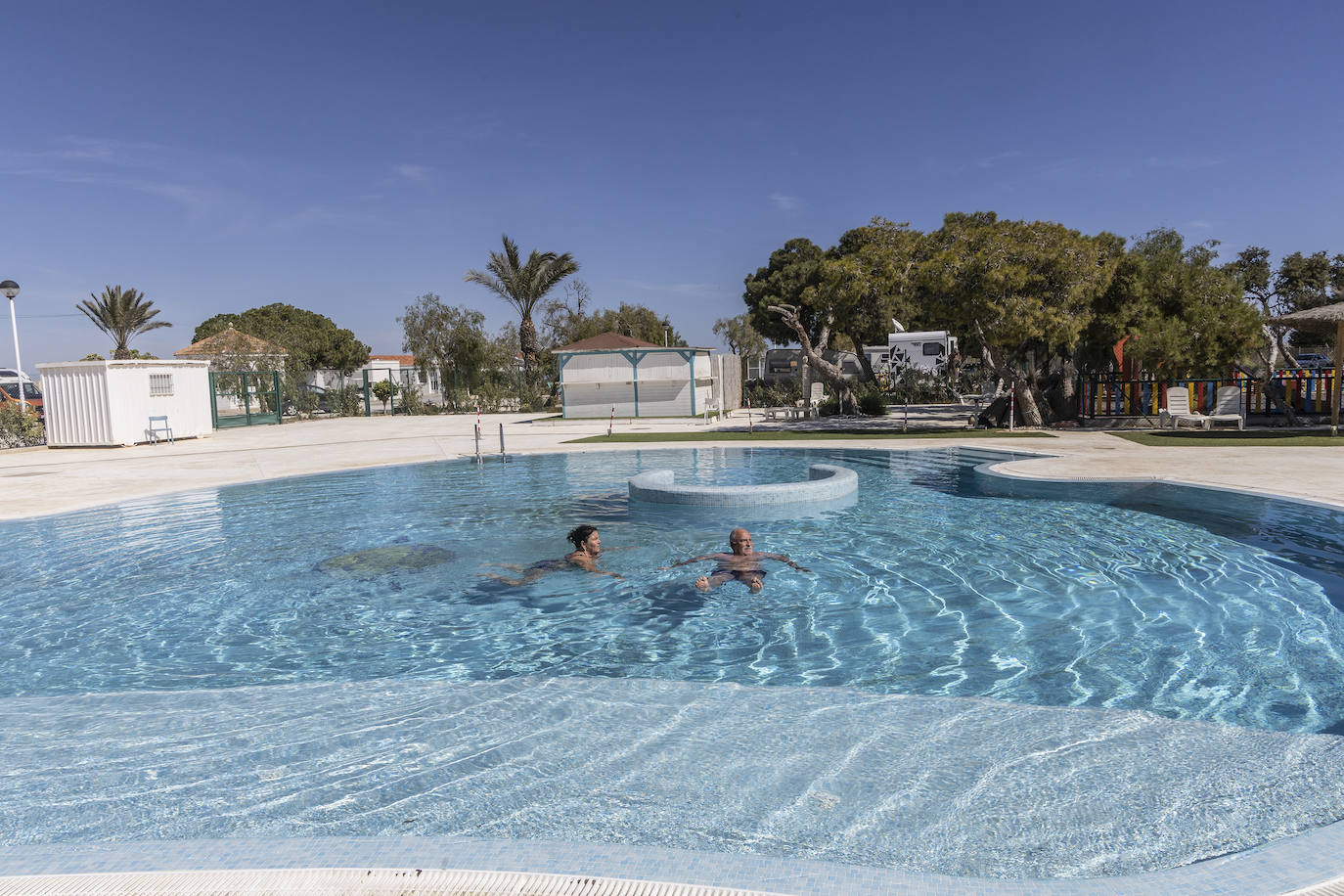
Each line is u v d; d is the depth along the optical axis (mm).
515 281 37656
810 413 27750
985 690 4410
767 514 9852
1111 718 3973
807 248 50094
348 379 56812
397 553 8211
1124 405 21422
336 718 4223
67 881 2389
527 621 5969
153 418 22781
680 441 19328
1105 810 3029
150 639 5754
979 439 17328
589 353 32188
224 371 30688
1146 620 5609
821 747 3686
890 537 8430
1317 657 4809
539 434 23172
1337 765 3387
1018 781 3297
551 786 3352
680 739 3834
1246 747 3590
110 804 3299
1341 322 16125
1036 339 20906
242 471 15273
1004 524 8922
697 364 32375
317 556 8195
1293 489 9648
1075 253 17938
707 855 2479
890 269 20781
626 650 5270
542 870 2393
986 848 2773
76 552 8586
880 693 4402
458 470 15320
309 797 3312
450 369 42438
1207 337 18047
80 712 4402
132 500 11953
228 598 6770
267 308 56938
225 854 2527
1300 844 2477
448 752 3742
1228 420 19172
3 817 3211
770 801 3166
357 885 2357
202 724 4188
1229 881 2283
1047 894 2244
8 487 13523
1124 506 9727
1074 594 6285
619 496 11547
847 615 5906
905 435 19141
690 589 6684
